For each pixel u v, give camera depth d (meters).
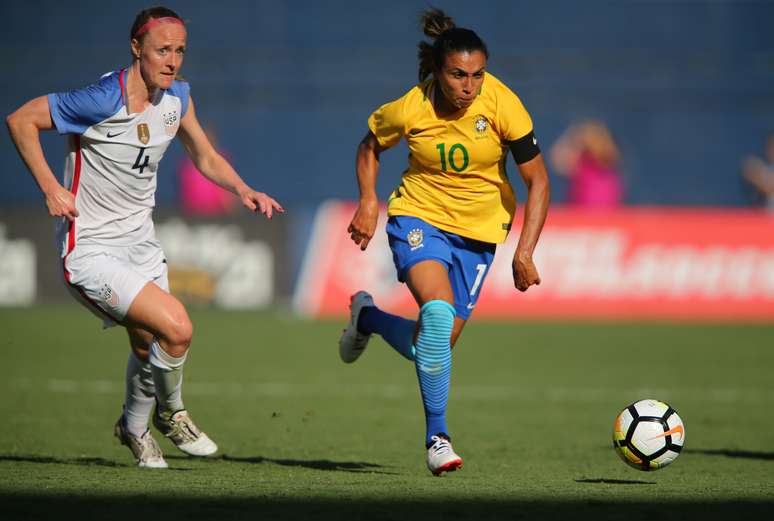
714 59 95.81
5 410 35.53
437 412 21.77
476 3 96.81
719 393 42.22
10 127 21.61
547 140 93.75
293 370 47.53
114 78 22.09
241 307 68.25
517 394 41.53
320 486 20.12
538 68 94.75
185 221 68.06
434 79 22.02
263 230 68.44
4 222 68.50
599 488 20.61
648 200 93.19
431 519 16.64
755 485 21.50
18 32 93.56
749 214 70.50
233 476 22.05
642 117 94.31
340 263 68.19
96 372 45.34
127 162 22.44
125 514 16.72
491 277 69.06
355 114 92.00
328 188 91.56
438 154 21.88
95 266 22.27
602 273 69.06
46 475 21.58
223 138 91.12
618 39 97.25
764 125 94.44
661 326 65.88
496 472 24.38
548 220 69.19
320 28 95.25
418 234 22.14
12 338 56.25
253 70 92.44
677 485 21.39
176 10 94.88
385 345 58.62
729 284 69.50
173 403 23.36
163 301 22.02
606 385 44.09
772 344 58.22
